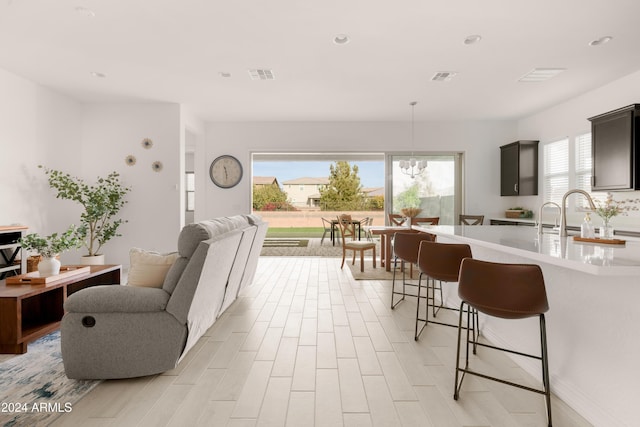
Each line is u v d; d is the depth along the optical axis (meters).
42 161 4.54
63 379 1.98
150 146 5.31
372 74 4.08
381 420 1.59
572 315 1.73
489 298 1.61
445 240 3.72
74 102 5.13
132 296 1.92
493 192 6.37
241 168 6.30
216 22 2.93
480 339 2.55
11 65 3.85
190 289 1.93
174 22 2.93
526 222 5.44
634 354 1.38
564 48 3.38
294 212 13.02
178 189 5.32
